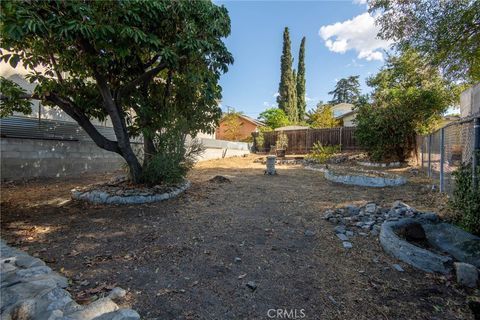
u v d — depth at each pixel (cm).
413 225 289
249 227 355
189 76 453
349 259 261
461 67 677
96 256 266
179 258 263
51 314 164
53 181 659
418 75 1008
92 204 452
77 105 483
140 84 519
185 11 416
